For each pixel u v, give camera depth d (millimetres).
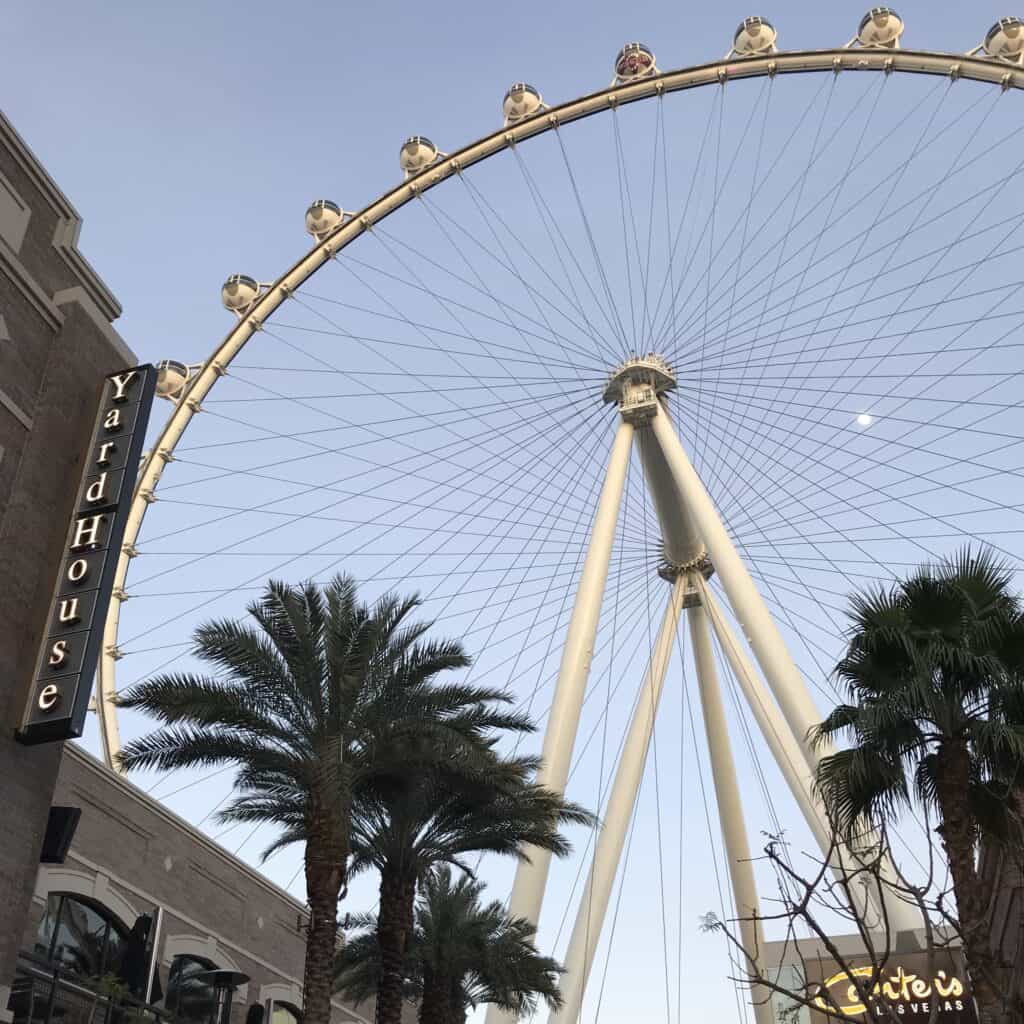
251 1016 34688
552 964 34219
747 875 47156
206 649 23891
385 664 24891
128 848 29922
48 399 23297
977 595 19031
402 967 26469
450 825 27844
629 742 43594
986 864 17531
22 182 24312
